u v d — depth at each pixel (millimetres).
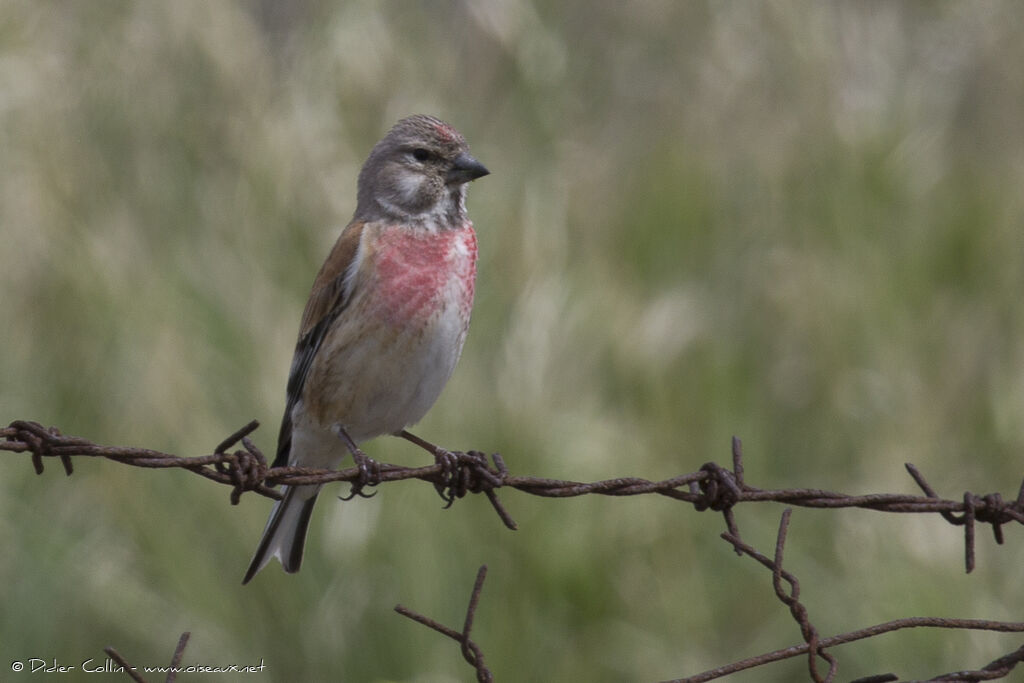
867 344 10773
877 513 9500
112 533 8938
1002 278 11586
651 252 11383
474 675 8727
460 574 8930
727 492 5648
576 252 10617
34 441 5070
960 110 13273
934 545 9164
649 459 9484
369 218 7254
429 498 9094
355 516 8859
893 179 11688
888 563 9203
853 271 11203
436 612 8773
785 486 10195
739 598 9523
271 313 9500
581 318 9719
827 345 10688
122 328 9227
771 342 10875
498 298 9688
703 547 9617
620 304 10305
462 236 7281
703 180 11672
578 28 12398
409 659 8672
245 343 9383
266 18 11062
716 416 10078
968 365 10773
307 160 9766
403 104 10125
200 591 8852
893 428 10234
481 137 10508
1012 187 12266
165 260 9648
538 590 9016
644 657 8883
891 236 11539
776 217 11594
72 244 9398
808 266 11070
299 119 9875
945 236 11719
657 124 12258
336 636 8688
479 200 10055
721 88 12062
